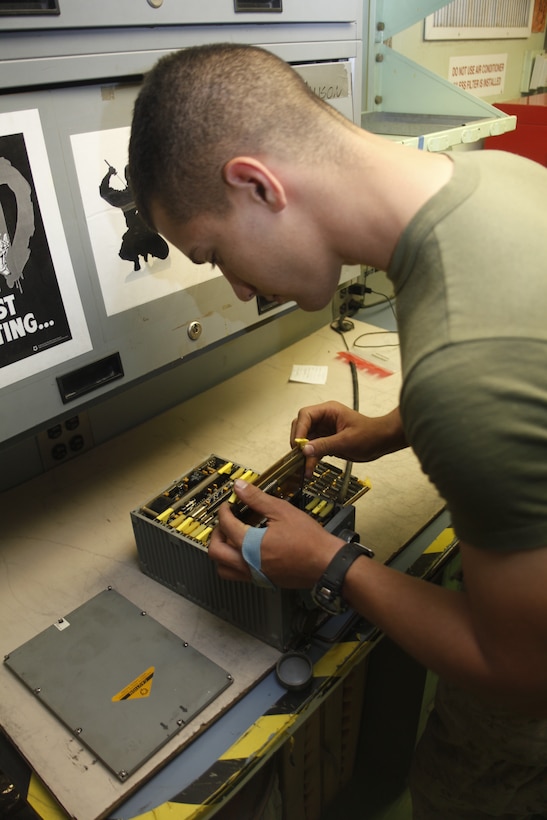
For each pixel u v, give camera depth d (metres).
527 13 2.44
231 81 0.57
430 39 1.98
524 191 0.58
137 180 0.64
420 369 0.50
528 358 0.48
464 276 0.51
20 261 0.77
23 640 0.86
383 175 0.57
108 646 0.84
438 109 1.58
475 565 0.53
